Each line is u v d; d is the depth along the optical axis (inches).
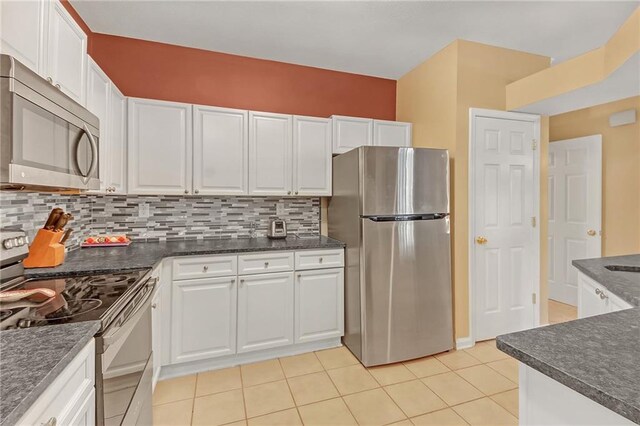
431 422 67.8
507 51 106.0
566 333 33.7
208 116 97.5
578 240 135.6
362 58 113.3
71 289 51.6
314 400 75.4
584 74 83.5
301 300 96.6
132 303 49.6
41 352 30.6
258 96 113.5
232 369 89.0
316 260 98.2
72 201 87.0
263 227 115.5
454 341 101.8
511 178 108.0
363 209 90.0
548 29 94.2
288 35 98.3
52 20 52.6
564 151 140.8
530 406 32.2
